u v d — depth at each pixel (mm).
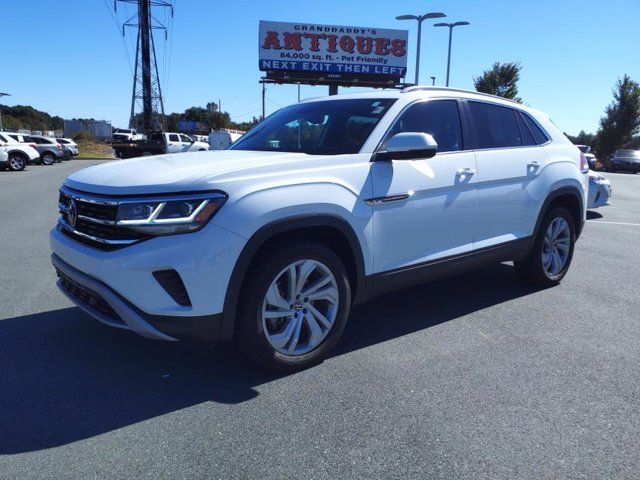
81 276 3170
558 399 3137
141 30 51406
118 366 3479
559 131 5418
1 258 6348
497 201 4492
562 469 2494
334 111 4207
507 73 33938
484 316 4531
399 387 3252
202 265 2926
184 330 2992
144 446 2617
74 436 2689
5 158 24203
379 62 37250
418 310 4680
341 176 3461
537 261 5125
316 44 36438
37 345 3781
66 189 3512
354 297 3699
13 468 2424
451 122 4312
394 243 3773
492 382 3332
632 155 35562
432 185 3943
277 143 4188
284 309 3309
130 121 59844
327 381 3318
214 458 2535
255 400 3076
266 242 3248
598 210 11961
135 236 2963
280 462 2514
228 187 3031
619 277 5848
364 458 2553
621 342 4008
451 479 2414
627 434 2789
